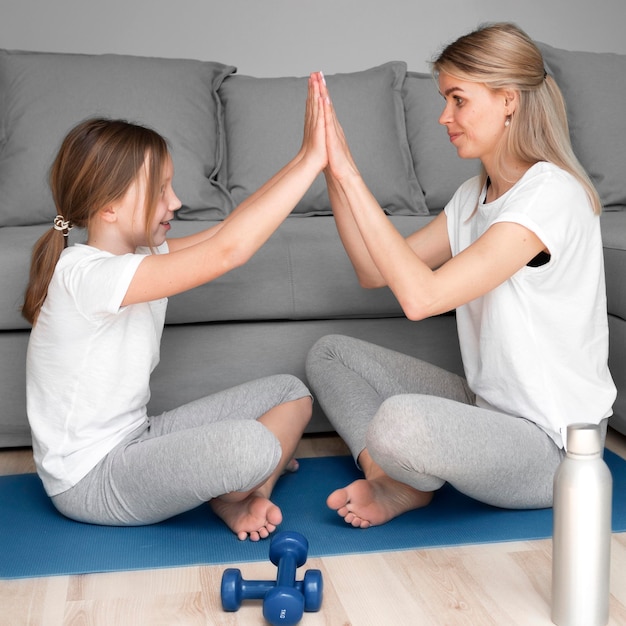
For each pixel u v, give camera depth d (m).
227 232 1.50
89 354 1.60
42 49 3.14
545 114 1.61
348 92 2.70
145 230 1.63
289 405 1.83
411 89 2.83
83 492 1.63
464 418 1.53
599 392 1.65
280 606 1.23
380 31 3.35
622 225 2.21
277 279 2.13
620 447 2.11
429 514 1.69
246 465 1.50
